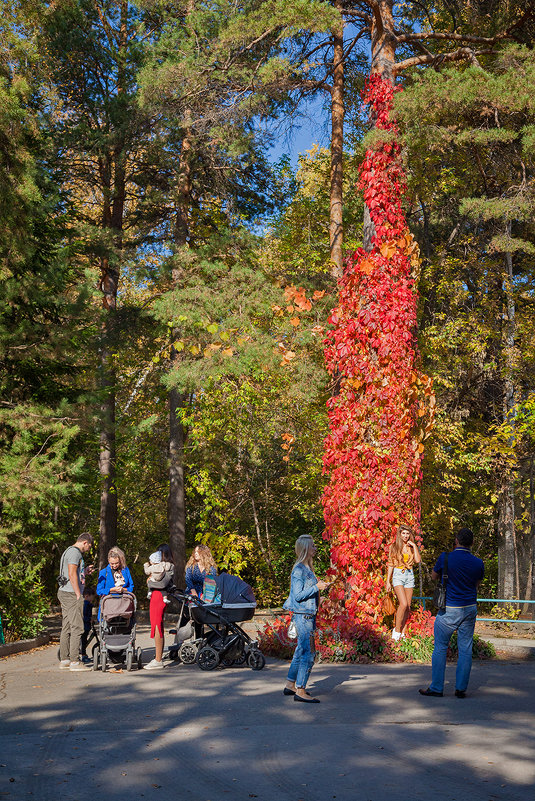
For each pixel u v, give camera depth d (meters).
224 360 18.50
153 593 11.73
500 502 20.98
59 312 18.12
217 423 23.48
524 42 17.53
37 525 16.75
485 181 22.08
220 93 19.12
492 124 19.62
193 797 5.21
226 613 11.26
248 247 22.78
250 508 29.48
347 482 13.05
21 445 15.30
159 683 9.74
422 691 8.77
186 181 24.91
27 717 7.64
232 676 10.39
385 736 6.79
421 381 13.47
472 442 20.45
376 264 13.27
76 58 24.78
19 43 17.02
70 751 6.32
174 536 24.34
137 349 27.12
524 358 19.50
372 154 13.98
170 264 22.50
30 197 16.59
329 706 8.12
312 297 19.64
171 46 20.30
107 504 27.03
